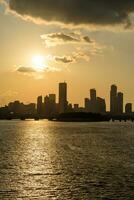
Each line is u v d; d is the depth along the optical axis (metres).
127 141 191.62
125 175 82.31
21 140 193.88
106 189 68.81
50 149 144.50
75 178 79.50
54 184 73.62
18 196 64.69
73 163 102.62
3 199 62.81
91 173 85.31
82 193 66.19
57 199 62.59
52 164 100.69
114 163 102.38
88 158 114.31
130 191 67.25
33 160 109.56
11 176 82.38
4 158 113.88
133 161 106.69
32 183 74.81
